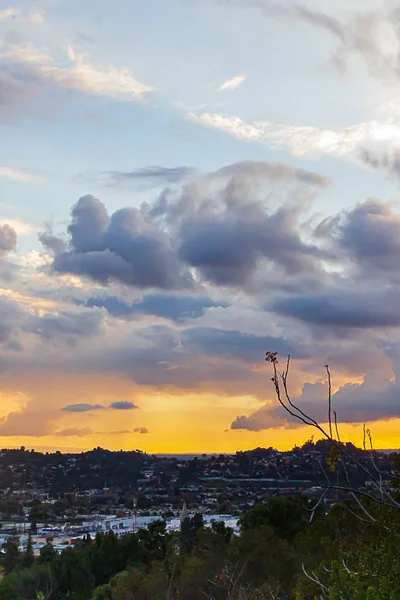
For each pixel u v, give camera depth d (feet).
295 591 45.50
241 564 95.86
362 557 36.78
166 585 111.96
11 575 161.48
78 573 175.32
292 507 125.49
